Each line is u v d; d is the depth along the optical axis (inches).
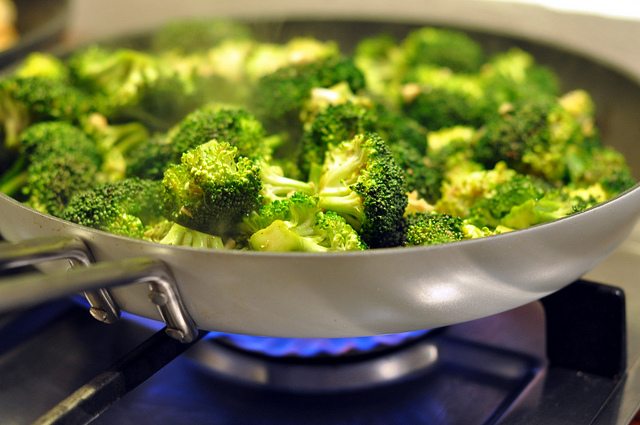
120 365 16.1
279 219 17.1
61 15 27.2
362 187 17.3
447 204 19.4
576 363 17.9
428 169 20.1
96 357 18.2
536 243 15.6
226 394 17.6
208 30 26.0
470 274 15.5
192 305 15.8
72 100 21.2
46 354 18.3
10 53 24.3
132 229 17.3
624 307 17.6
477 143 21.2
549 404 17.2
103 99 21.7
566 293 17.9
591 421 16.8
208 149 17.1
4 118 20.9
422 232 17.4
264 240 16.8
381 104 21.5
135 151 20.4
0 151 21.0
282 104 20.3
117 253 15.4
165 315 16.0
